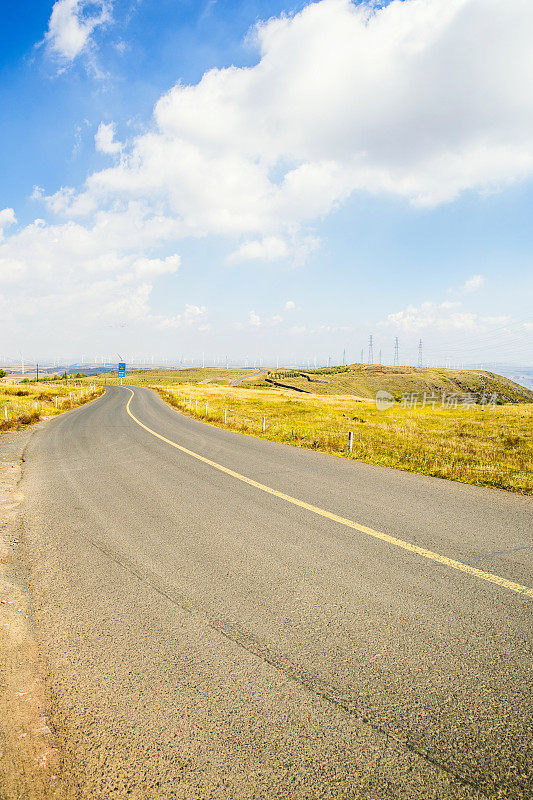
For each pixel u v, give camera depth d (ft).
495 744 6.63
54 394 161.58
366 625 10.06
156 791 5.95
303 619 10.34
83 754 6.56
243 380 652.07
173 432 54.90
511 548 15.06
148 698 7.69
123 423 67.62
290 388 531.09
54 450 38.86
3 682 8.09
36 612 10.75
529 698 7.64
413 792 5.85
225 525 17.75
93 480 26.40
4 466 30.83
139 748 6.66
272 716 7.23
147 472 28.89
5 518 18.74
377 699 7.61
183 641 9.44
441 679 8.14
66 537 16.37
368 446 46.98
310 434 59.52
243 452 38.40
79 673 8.38
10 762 6.40
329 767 6.25
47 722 7.18
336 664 8.60
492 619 10.33
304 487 24.76
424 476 28.91
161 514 19.33
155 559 14.19
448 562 13.80
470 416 121.49
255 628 9.96
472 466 34.78
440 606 10.96
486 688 7.89
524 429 83.10
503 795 5.79
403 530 17.03
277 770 6.23
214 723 7.11
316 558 14.20
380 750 6.54
